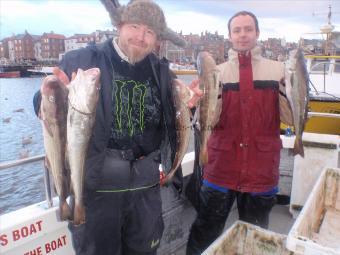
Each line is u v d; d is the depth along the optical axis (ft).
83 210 6.40
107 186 6.83
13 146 59.77
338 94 29.25
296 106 8.84
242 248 8.49
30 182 39.42
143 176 7.24
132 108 7.03
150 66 7.34
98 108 6.53
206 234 9.58
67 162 6.15
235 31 8.68
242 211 9.64
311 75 31.45
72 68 6.75
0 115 91.76
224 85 8.85
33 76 206.90
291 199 12.49
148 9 6.68
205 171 9.40
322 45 32.01
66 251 7.98
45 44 219.41
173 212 10.71
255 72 8.71
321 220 9.81
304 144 11.91
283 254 8.02
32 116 90.74
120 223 7.11
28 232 7.19
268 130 8.82
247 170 8.84
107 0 7.04
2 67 205.36
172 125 7.54
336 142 11.57
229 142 8.87
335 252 6.06
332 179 10.58
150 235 7.47
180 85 7.38
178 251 10.99
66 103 6.01
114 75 6.93
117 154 6.90
